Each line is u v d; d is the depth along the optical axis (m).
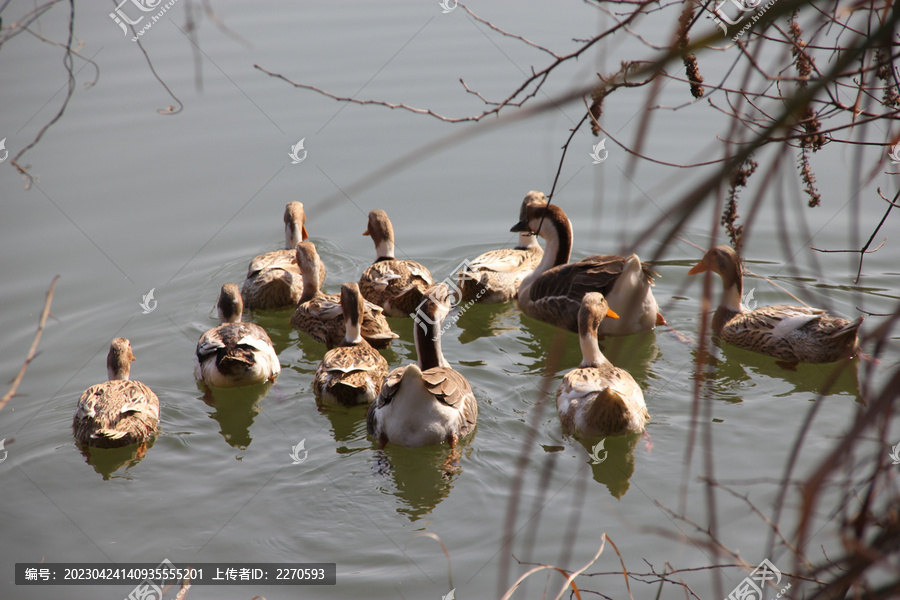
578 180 18.48
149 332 14.09
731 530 8.97
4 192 17.52
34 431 11.40
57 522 9.62
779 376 12.43
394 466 10.56
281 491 10.14
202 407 12.12
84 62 21.83
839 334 11.94
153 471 10.57
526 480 10.18
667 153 18.41
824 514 8.43
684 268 15.93
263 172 18.66
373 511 9.77
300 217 16.50
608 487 9.95
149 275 15.66
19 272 15.34
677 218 1.90
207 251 16.50
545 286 14.69
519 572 8.60
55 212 17.08
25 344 13.65
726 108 19.05
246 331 12.90
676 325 14.12
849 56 2.05
